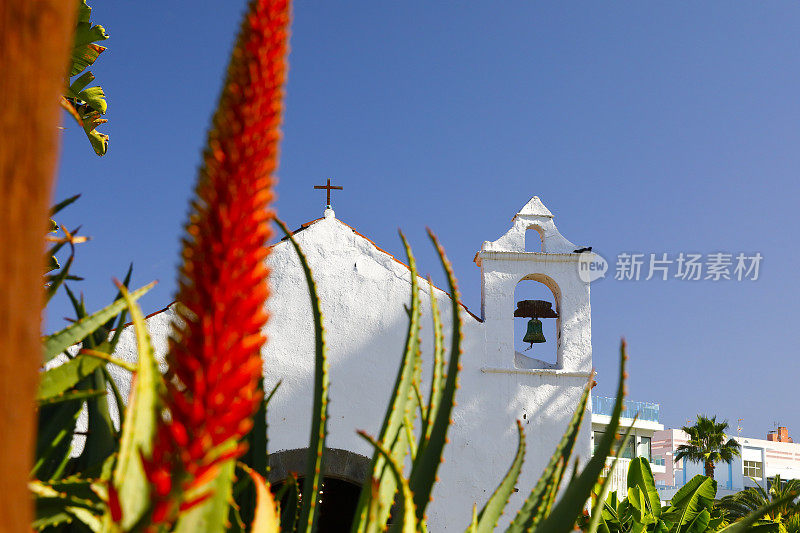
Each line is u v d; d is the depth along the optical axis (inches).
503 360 525.0
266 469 106.5
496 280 544.7
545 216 571.8
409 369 95.5
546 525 75.3
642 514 500.1
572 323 539.5
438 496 490.0
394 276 534.0
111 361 60.4
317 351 88.4
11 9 31.5
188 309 39.9
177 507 39.3
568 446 96.2
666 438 2628.0
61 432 100.0
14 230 31.1
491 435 506.6
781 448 2687.0
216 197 40.1
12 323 30.9
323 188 550.9
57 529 85.4
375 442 66.9
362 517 80.1
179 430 37.1
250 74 41.6
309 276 87.6
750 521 90.6
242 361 38.7
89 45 267.0
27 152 31.5
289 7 44.1
